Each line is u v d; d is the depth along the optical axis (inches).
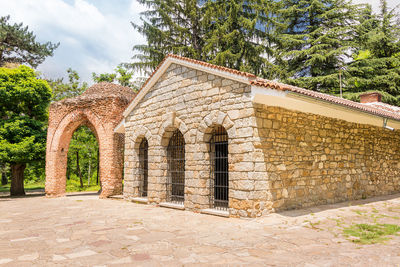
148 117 452.1
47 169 605.6
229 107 315.3
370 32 876.6
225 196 431.2
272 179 302.5
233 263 166.9
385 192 452.4
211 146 351.6
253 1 823.7
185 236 233.5
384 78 842.8
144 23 843.4
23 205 479.8
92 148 916.6
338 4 930.7
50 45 988.6
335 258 171.3
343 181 383.6
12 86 697.0
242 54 839.7
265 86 273.9
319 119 362.0
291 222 266.8
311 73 904.9
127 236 237.0
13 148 637.9
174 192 484.4
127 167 498.0
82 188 900.6
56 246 210.7
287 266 160.1
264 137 299.4
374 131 446.3
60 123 602.5
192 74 370.6
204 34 903.1
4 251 198.7
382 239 209.6
